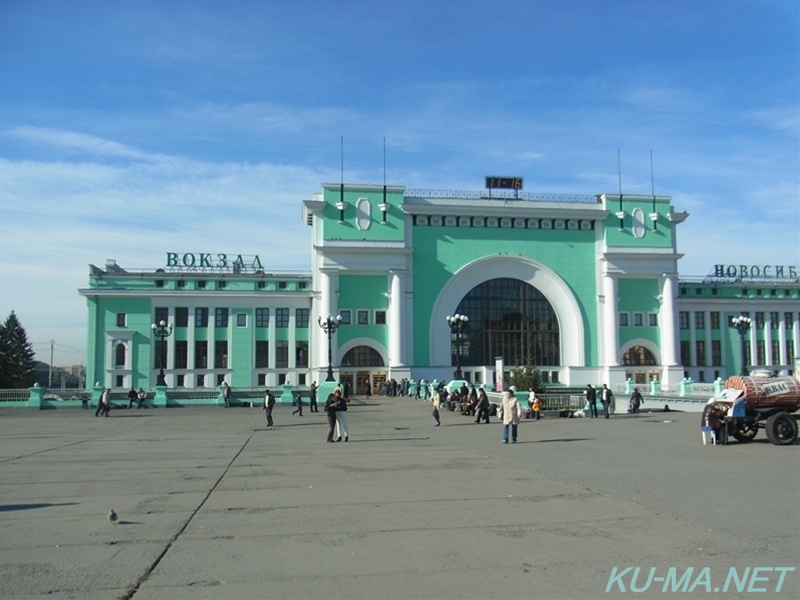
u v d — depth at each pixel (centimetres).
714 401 2275
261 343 7369
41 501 1326
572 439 2527
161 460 1995
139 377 7169
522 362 6988
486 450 2205
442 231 7319
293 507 1246
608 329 7388
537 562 886
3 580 823
